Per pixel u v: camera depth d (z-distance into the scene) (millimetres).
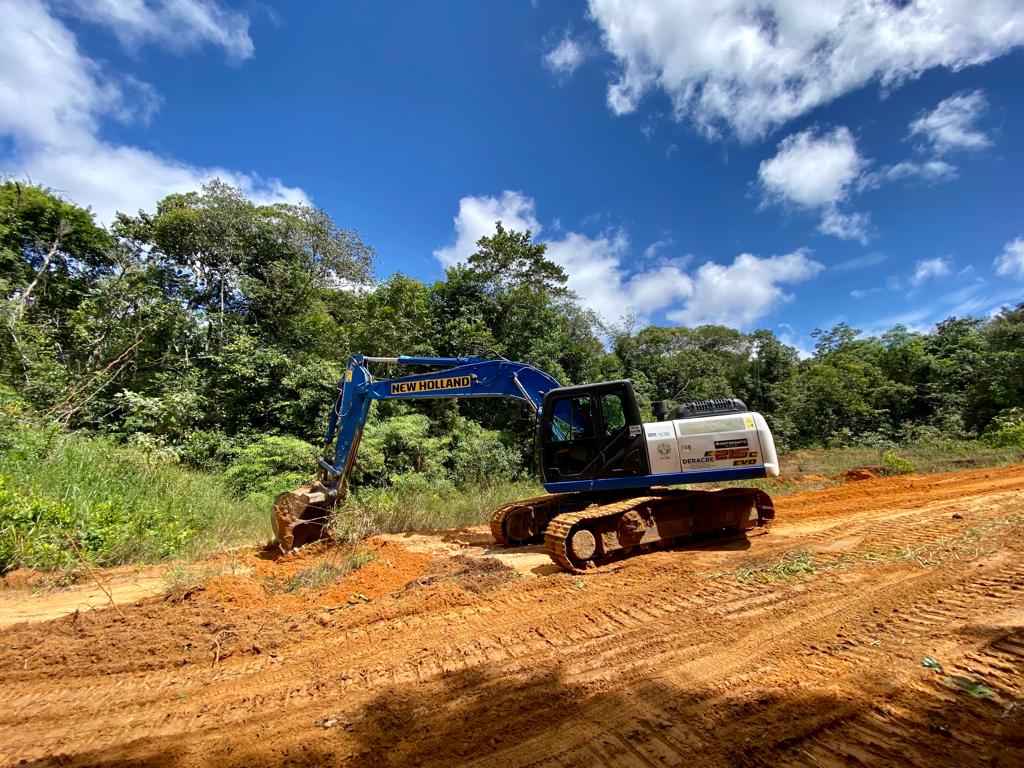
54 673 3346
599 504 6879
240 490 11320
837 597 4180
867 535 6359
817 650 3252
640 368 28922
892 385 27219
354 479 12484
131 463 8688
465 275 19109
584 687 2945
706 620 3867
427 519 8719
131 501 7543
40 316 15172
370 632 3945
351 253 21172
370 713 2752
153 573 5836
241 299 17609
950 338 30750
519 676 3117
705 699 2746
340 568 5816
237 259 17625
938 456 16391
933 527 6469
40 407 11328
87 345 14078
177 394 13219
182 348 15555
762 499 7363
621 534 5945
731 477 6207
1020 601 3828
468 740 2461
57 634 3967
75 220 17188
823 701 2643
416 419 14273
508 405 17250
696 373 29375
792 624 3689
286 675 3283
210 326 15836
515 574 5465
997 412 22516
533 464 15758
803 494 11062
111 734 2639
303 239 19109
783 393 28641
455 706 2793
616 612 4152
